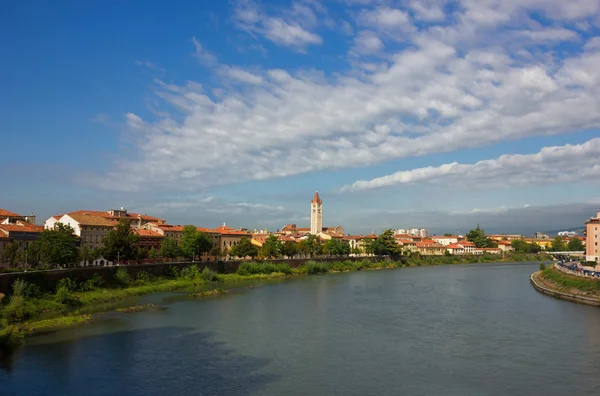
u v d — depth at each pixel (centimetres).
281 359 5797
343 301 10494
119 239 13212
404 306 9794
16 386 4809
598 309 9362
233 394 4653
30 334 6981
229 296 11281
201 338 6819
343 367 5497
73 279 10156
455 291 12531
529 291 12606
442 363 5656
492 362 5700
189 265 14775
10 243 12006
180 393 4666
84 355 5900
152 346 6350
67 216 14988
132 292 11119
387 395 4653
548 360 5769
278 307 9581
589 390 4781
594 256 19038
